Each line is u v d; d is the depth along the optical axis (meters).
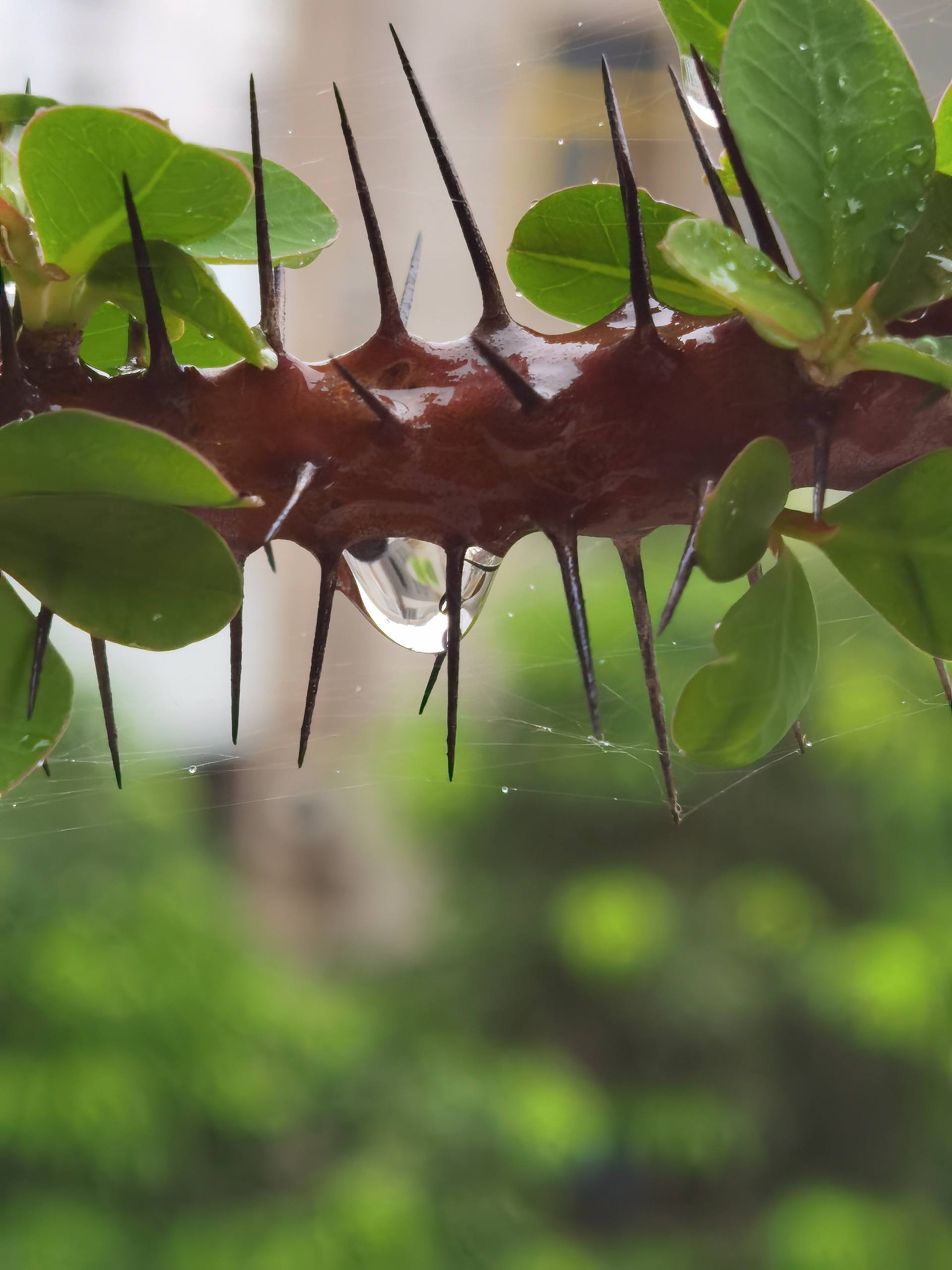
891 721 1.43
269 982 1.53
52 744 0.29
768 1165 1.64
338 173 0.98
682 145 0.80
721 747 0.29
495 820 1.76
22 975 1.31
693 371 0.29
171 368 0.29
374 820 1.94
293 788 1.91
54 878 1.43
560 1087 1.58
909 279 0.28
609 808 1.70
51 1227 1.18
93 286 0.29
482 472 0.29
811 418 0.29
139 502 0.28
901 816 1.45
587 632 0.29
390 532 0.29
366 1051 1.60
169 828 1.57
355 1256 1.27
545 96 0.84
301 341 1.32
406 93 0.96
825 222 0.28
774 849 1.61
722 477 0.28
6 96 0.30
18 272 0.29
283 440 0.29
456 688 0.29
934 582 0.28
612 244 0.31
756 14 0.28
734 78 0.28
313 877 1.91
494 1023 1.72
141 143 0.28
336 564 0.29
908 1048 1.46
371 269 1.33
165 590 0.28
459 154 0.93
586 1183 1.66
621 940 1.56
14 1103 1.22
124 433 0.27
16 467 0.28
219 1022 1.39
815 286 0.28
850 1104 1.60
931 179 0.28
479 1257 1.37
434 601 0.32
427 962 1.81
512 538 0.29
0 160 0.29
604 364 0.29
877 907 1.53
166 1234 1.27
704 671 0.28
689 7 0.30
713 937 1.62
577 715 1.34
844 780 1.55
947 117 0.29
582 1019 1.71
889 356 0.28
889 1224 1.44
